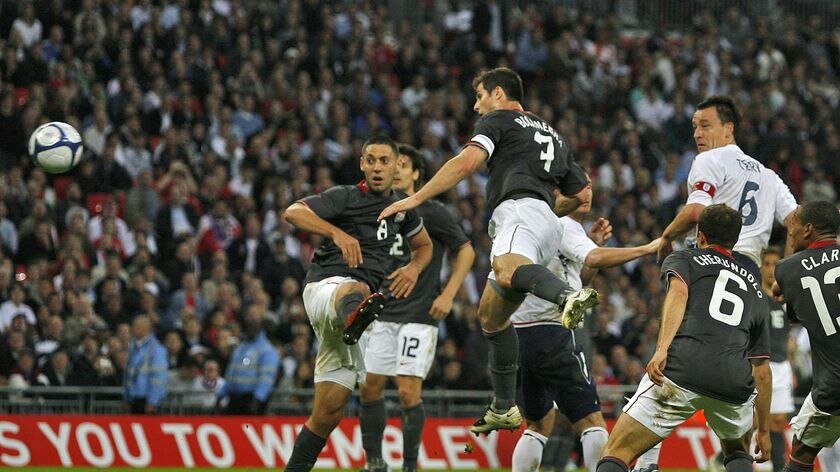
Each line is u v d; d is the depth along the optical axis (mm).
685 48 92562
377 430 38562
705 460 54781
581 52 88562
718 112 32250
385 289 38594
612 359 59625
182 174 65188
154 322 57438
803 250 30844
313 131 71938
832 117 90125
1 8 73750
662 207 75688
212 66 75312
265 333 57281
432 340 38844
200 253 64188
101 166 66562
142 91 72562
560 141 29375
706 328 27297
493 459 53906
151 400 53094
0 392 52312
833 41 100188
